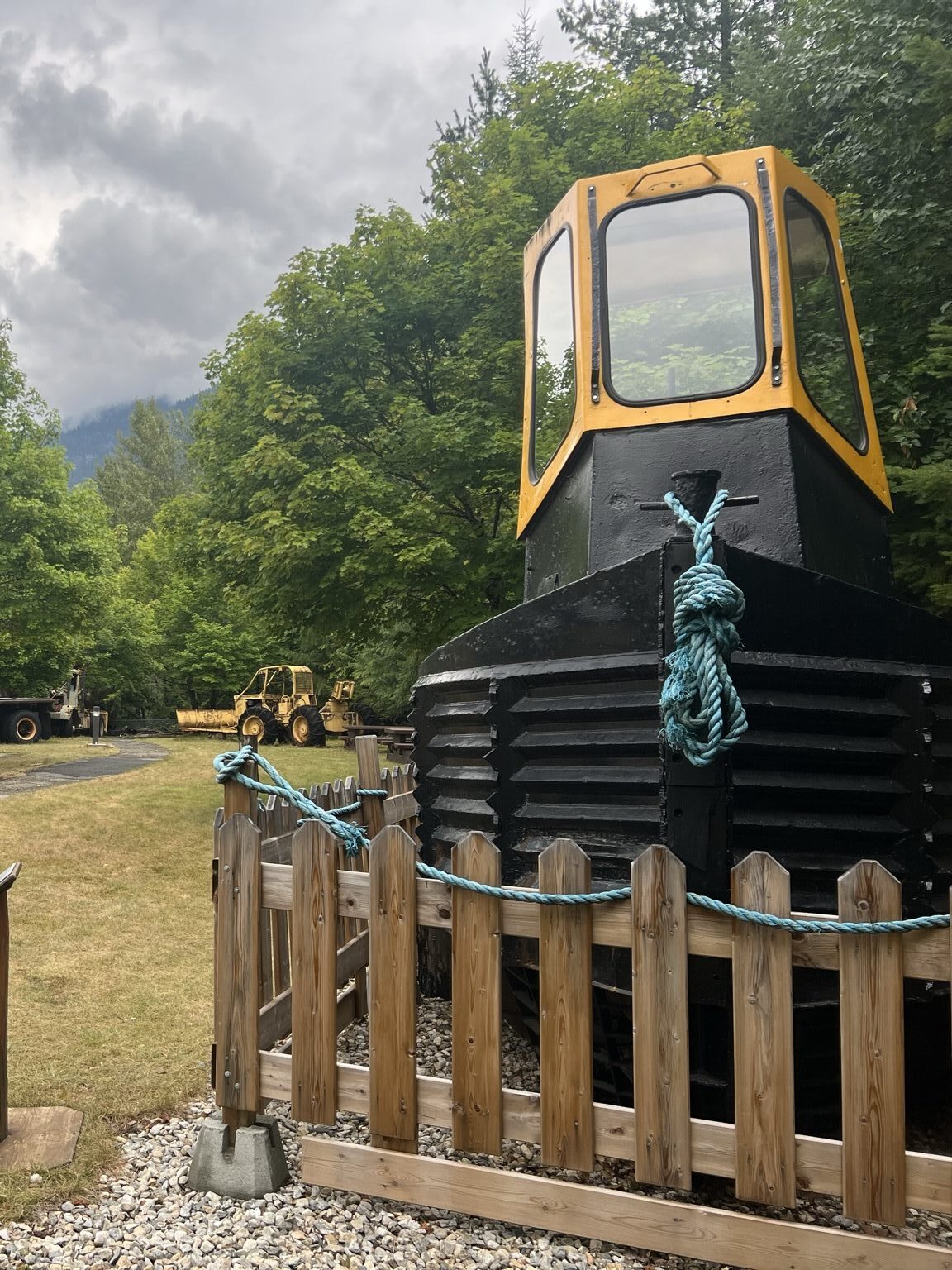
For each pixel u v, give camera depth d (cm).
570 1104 274
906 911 322
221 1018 318
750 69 1592
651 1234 267
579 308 407
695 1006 295
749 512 367
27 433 1767
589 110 1233
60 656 2669
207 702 3909
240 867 317
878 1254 247
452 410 1080
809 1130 338
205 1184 310
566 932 275
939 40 741
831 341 420
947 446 761
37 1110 366
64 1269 266
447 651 411
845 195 966
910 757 328
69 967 564
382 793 510
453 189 1282
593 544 380
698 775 290
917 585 711
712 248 397
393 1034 296
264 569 1071
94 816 1070
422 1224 291
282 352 1144
